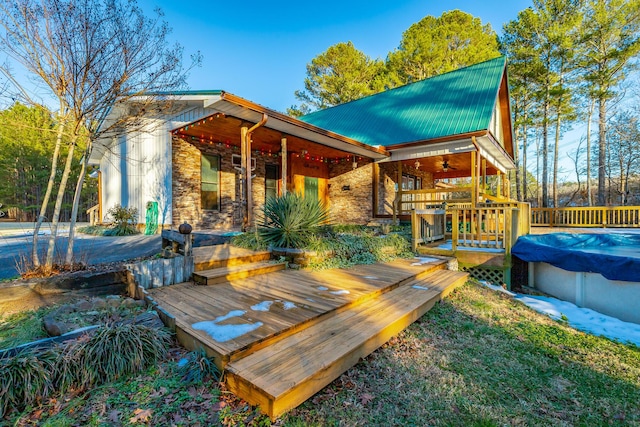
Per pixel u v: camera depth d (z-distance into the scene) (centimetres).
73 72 373
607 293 461
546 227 1347
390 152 963
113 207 919
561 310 465
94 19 381
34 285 306
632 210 1216
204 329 258
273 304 325
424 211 698
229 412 191
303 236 558
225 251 516
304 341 256
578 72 1806
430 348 304
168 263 391
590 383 260
